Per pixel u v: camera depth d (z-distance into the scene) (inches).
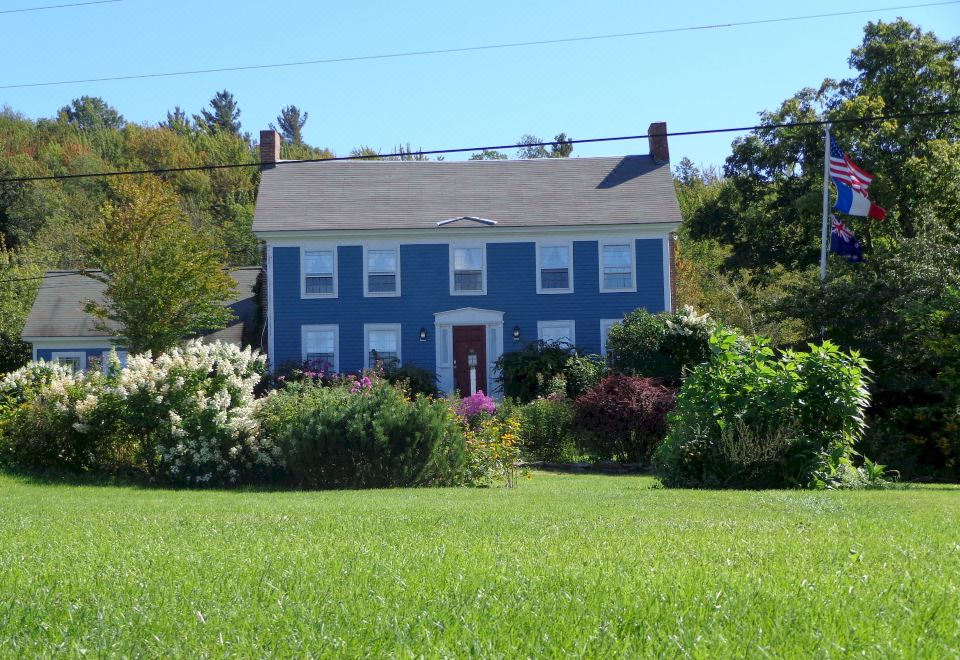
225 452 641.0
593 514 352.2
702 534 288.4
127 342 1253.1
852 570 221.3
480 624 172.7
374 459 600.4
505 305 1325.0
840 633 163.8
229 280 1278.3
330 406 619.2
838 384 527.2
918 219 1326.3
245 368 716.0
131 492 570.6
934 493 465.4
